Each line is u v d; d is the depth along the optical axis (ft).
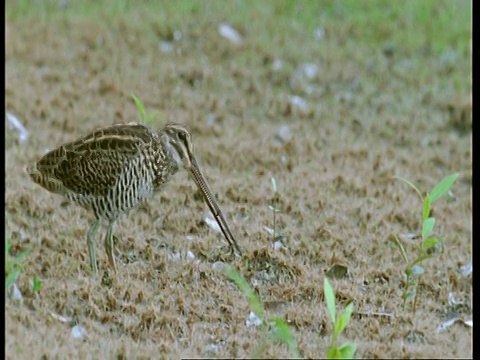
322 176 46.47
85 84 55.16
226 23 63.52
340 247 39.96
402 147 52.08
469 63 60.23
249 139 50.52
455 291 37.47
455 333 34.40
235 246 38.01
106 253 36.68
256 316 34.32
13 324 32.40
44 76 55.42
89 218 40.98
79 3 65.51
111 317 33.81
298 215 42.37
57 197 42.24
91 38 60.18
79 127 50.44
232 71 57.93
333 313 29.89
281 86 57.31
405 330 34.09
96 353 31.14
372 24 64.90
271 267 37.96
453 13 66.08
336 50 61.26
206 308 34.96
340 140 51.57
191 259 38.22
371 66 59.93
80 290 34.76
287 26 63.82
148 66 57.98
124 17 63.46
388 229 41.86
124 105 53.21
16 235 38.81
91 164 35.14
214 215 37.76
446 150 51.42
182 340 32.78
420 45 62.34
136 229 40.16
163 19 63.21
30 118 50.57
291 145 49.55
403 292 36.68
